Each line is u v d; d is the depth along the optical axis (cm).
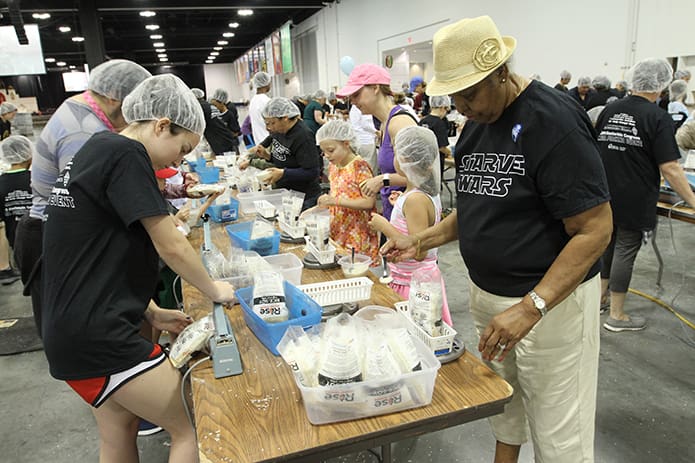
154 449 210
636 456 193
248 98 2038
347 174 243
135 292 122
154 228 115
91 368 117
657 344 273
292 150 310
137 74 172
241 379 114
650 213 263
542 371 129
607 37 546
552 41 620
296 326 117
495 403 103
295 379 102
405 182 219
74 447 215
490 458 195
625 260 281
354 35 1149
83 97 177
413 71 1037
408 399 100
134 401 122
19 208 365
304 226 219
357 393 97
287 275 164
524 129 111
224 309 146
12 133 668
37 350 302
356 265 172
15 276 433
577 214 108
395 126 215
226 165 419
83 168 112
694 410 219
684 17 467
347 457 196
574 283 109
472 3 741
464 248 133
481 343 114
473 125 130
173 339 183
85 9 948
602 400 227
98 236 114
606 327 291
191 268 122
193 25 1557
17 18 812
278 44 1373
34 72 972
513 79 113
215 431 96
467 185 130
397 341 107
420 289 122
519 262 121
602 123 271
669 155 244
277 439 94
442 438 207
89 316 113
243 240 198
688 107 489
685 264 386
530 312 109
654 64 246
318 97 883
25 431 227
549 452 135
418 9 877
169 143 123
